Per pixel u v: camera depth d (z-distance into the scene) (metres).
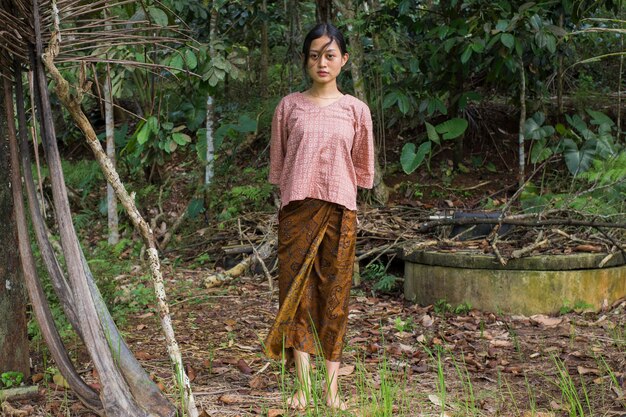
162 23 5.76
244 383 3.98
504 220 6.09
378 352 4.53
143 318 5.52
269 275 6.34
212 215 8.40
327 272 3.54
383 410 3.41
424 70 8.30
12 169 3.38
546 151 8.24
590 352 4.50
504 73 8.21
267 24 9.82
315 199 3.51
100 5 3.55
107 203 8.13
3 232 3.70
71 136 11.01
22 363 3.80
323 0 8.26
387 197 8.13
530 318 5.41
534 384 3.95
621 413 3.44
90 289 3.18
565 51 8.47
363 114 3.60
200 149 8.55
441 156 8.92
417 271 5.98
